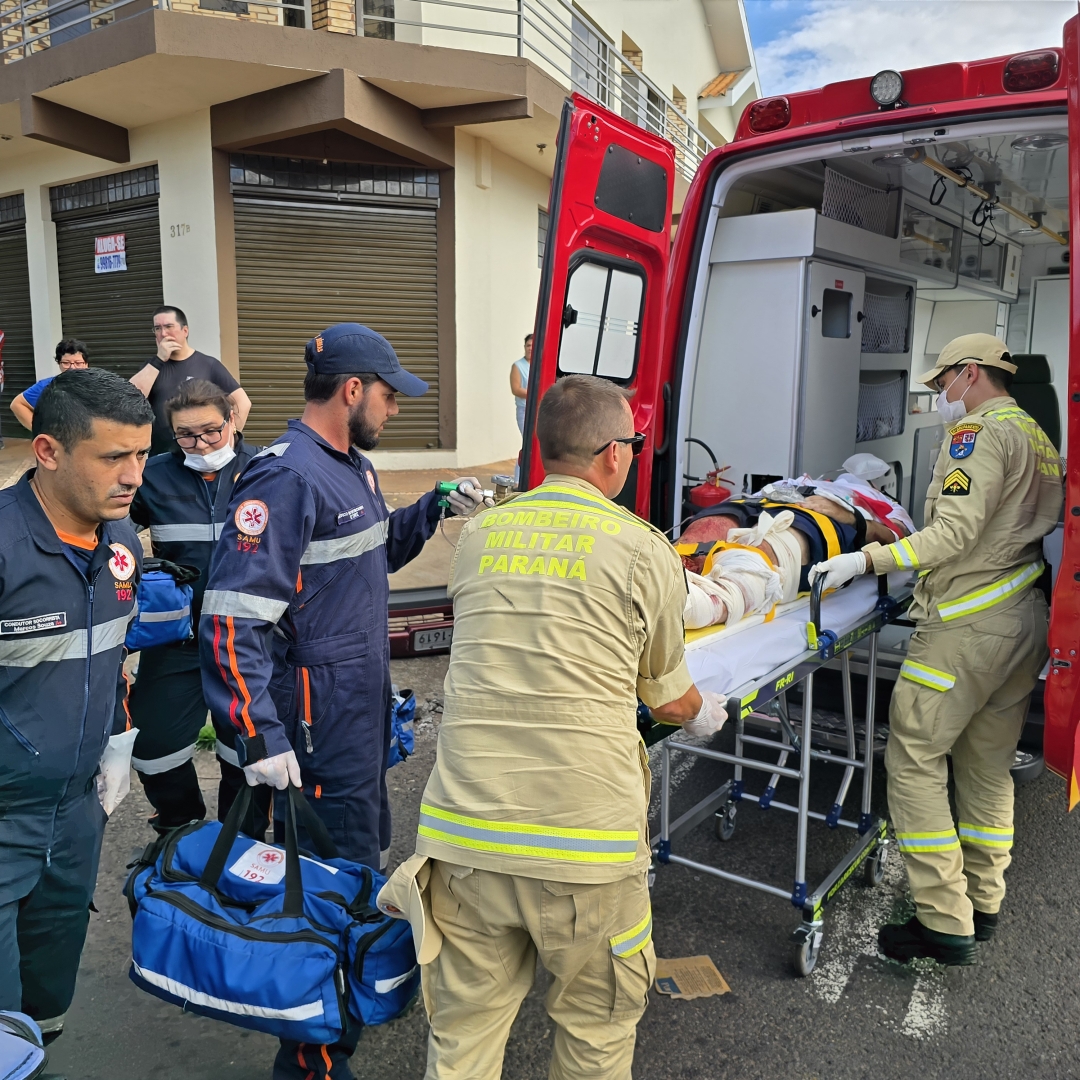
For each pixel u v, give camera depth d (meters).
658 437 3.83
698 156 14.92
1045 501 2.59
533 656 1.62
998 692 2.62
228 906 1.84
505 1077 2.21
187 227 9.80
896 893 3.02
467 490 2.62
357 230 10.03
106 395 1.71
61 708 1.83
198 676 2.94
